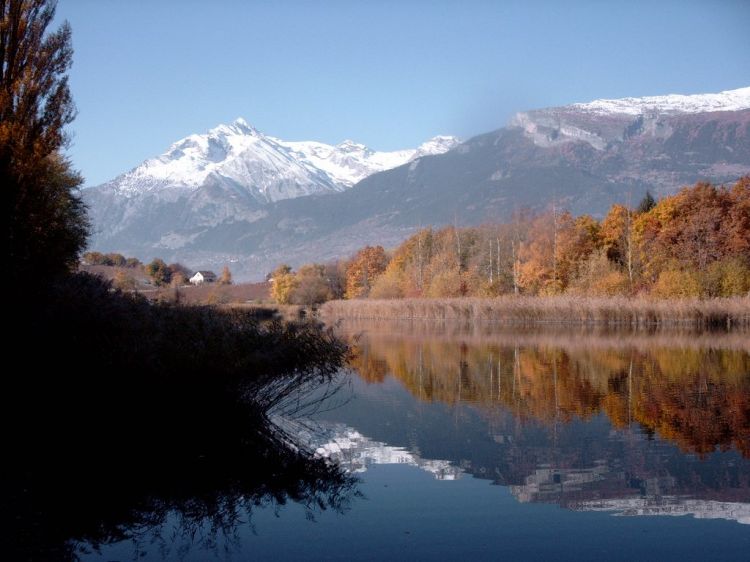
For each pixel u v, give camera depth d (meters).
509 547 7.94
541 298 57.88
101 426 13.37
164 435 13.43
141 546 8.06
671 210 62.69
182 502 9.70
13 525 8.75
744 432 13.64
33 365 13.32
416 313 65.88
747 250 57.28
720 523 8.70
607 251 65.69
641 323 50.91
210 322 14.05
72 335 13.17
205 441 13.32
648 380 21.00
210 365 13.08
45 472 10.98
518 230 80.38
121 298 15.01
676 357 27.70
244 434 13.84
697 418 15.06
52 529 8.58
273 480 10.76
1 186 14.95
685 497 9.78
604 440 13.21
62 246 16.62
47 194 17.02
